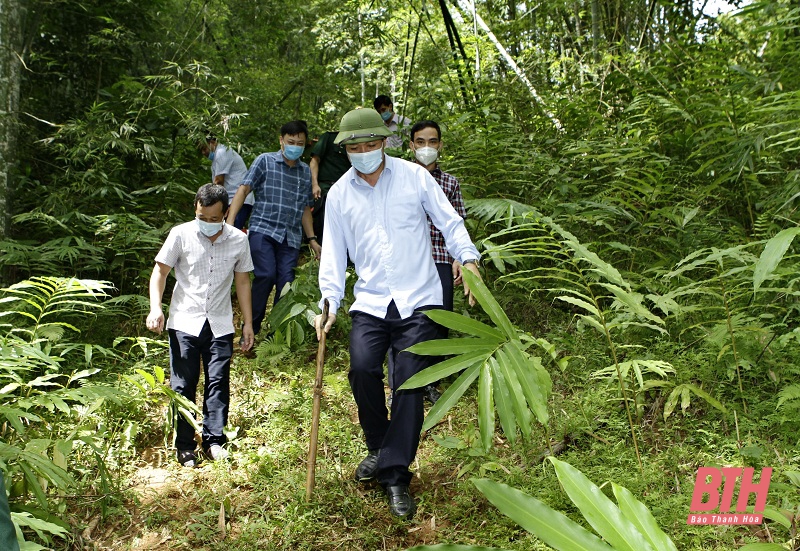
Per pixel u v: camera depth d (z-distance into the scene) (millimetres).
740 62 6672
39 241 6559
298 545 2877
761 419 3271
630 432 3402
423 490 3246
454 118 6508
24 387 3516
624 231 5070
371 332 3084
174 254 3684
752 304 3955
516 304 4875
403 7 11195
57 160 7414
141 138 7285
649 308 4473
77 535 2959
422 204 3180
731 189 5363
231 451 3756
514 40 9961
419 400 3000
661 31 7648
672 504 2730
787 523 2123
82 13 8219
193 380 3725
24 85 7895
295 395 4152
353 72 15992
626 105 6867
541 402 2191
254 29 14180
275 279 5141
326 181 6070
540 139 6426
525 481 3076
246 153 7203
